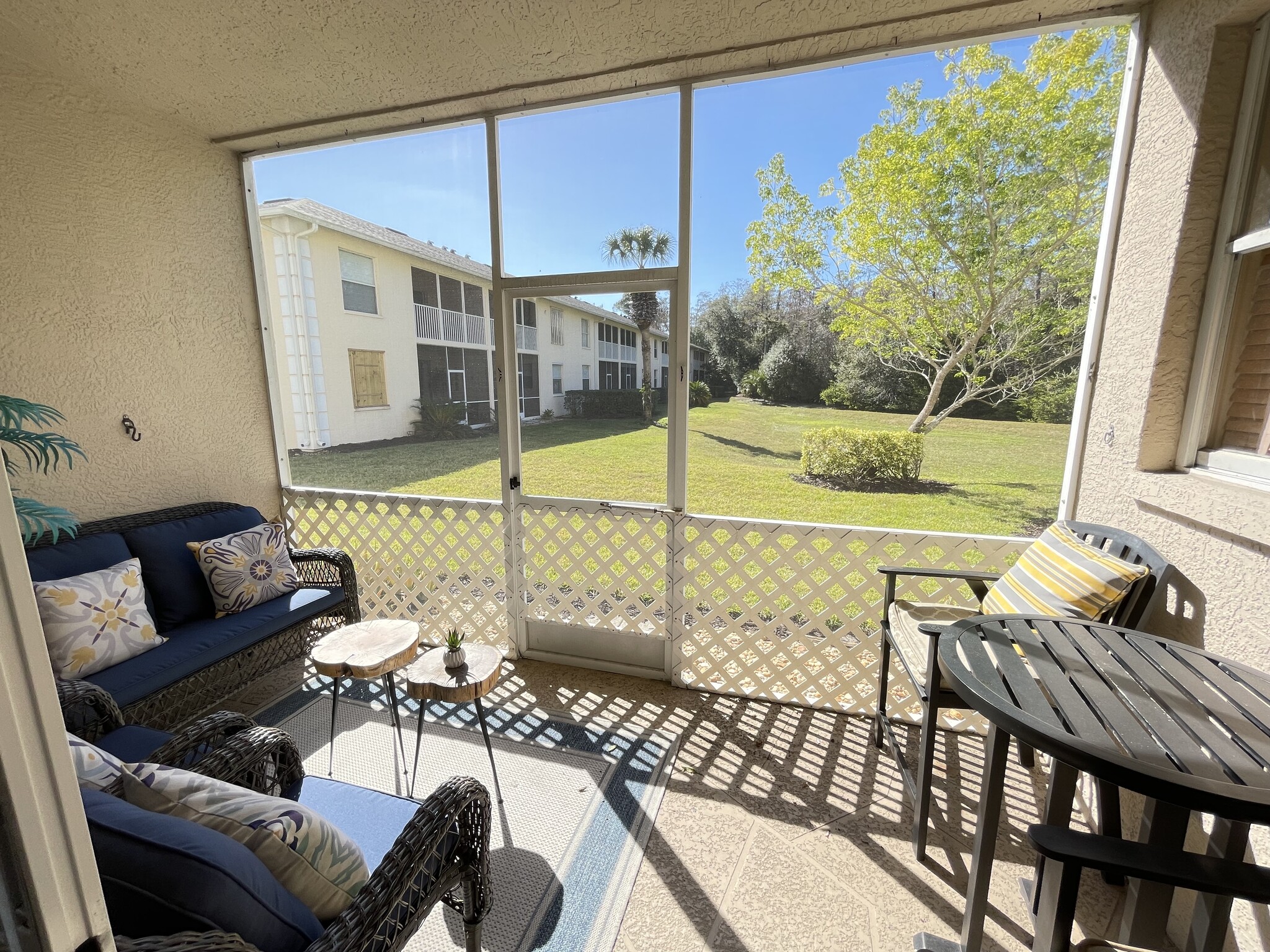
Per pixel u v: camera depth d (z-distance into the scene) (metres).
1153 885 1.13
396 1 1.78
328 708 2.42
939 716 2.27
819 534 2.33
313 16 1.85
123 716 1.75
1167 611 1.51
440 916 1.47
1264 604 1.19
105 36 1.96
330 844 0.93
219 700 2.19
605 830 1.75
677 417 2.47
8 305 2.13
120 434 2.50
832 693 2.39
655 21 1.89
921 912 1.48
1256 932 1.15
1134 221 1.77
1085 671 1.16
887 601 2.10
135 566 2.18
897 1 1.80
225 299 2.93
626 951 1.38
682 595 2.54
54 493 2.27
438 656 1.87
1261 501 1.22
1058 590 1.58
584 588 2.72
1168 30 1.65
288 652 2.49
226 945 0.69
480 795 1.14
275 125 2.67
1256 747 0.91
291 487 3.28
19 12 1.82
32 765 0.38
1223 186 1.51
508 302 2.67
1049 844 0.83
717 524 2.44
